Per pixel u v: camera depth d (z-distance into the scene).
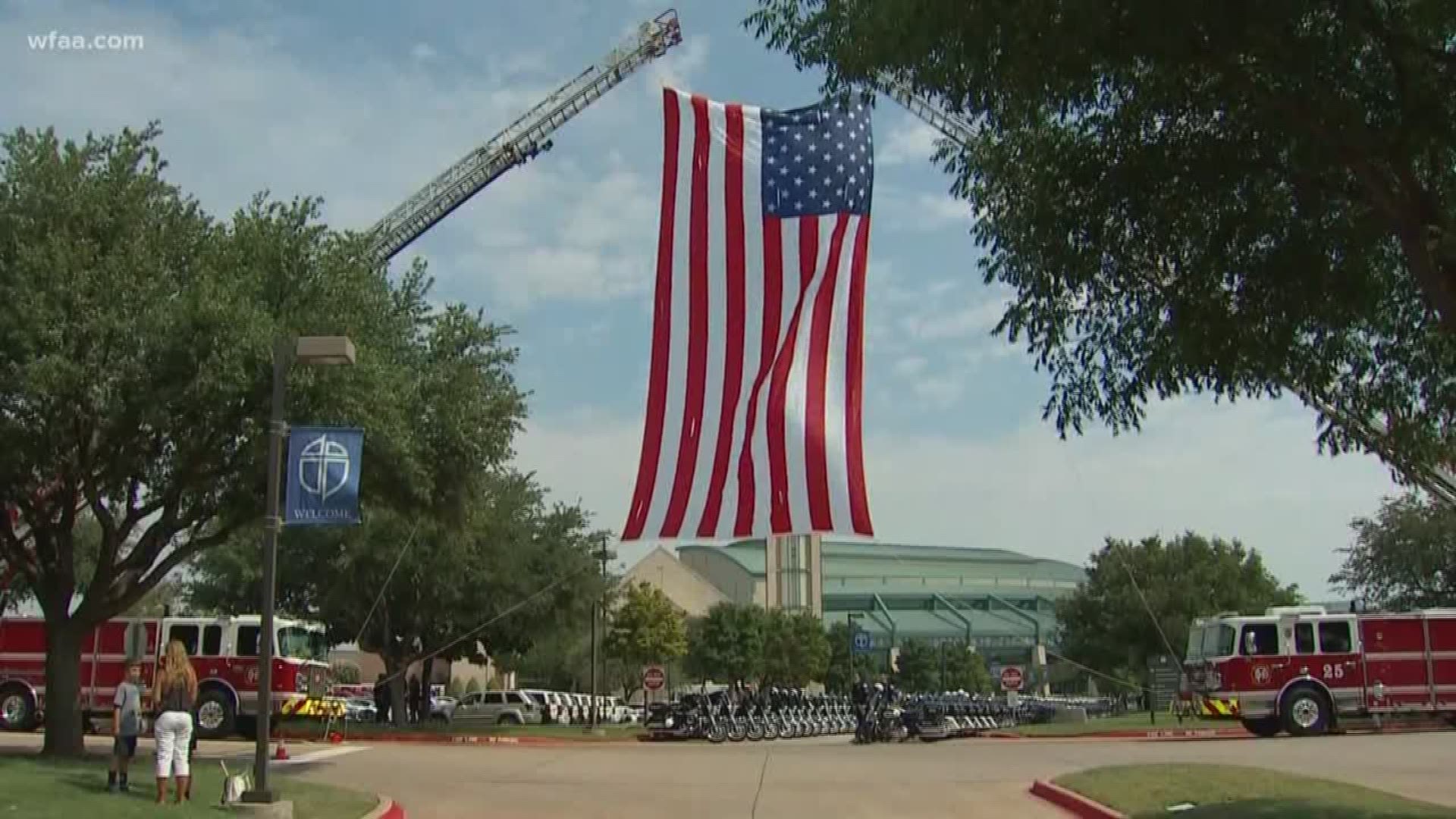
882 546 163.25
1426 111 10.53
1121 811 16.84
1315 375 12.45
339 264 23.44
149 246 21.92
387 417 23.09
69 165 21.52
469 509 27.28
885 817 17.66
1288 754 26.56
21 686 34.69
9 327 20.02
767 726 40.25
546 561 47.84
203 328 20.75
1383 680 33.91
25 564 23.42
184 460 22.45
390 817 17.31
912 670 107.94
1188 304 11.79
